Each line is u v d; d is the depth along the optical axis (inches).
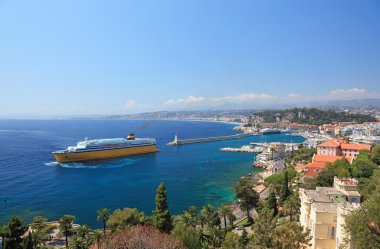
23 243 2326.5
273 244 1694.1
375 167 4264.3
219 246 2812.5
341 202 2026.3
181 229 2554.1
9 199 5132.9
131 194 5506.9
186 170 7746.1
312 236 1870.1
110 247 2103.8
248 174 7244.1
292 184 4965.6
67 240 3201.3
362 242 1445.6
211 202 5039.4
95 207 4771.2
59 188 5871.1
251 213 4387.3
